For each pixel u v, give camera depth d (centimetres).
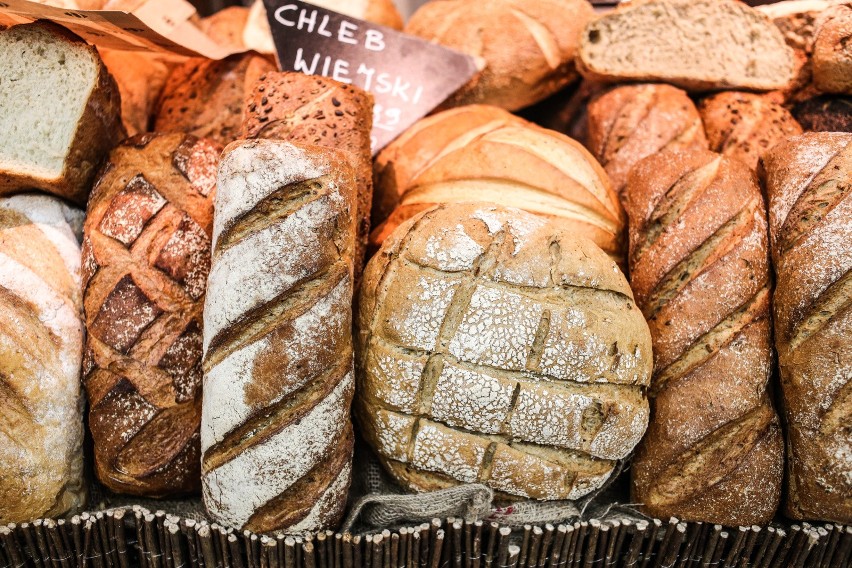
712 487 76
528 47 101
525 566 77
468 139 91
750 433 77
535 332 72
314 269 72
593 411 74
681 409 76
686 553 78
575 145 89
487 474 75
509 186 85
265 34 100
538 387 73
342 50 93
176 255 77
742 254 78
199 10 108
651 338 78
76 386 77
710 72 96
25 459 74
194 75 93
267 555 73
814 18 93
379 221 92
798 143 80
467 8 104
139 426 76
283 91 83
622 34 97
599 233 83
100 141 82
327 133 82
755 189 80
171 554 76
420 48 94
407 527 75
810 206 77
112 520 75
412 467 76
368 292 76
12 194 81
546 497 76
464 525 75
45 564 76
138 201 78
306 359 71
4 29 79
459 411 73
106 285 77
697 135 94
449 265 73
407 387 73
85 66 78
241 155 72
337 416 72
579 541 77
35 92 78
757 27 94
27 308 76
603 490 80
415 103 94
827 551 78
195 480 78
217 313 71
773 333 78
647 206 81
